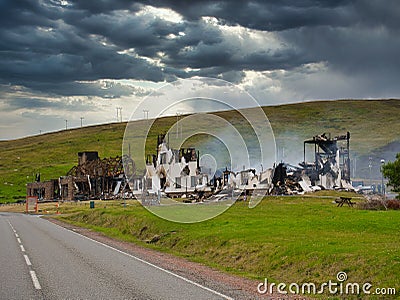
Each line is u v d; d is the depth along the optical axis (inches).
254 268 657.0
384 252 565.6
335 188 2199.8
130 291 454.9
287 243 712.4
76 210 2556.6
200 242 865.5
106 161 3508.9
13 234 1196.5
